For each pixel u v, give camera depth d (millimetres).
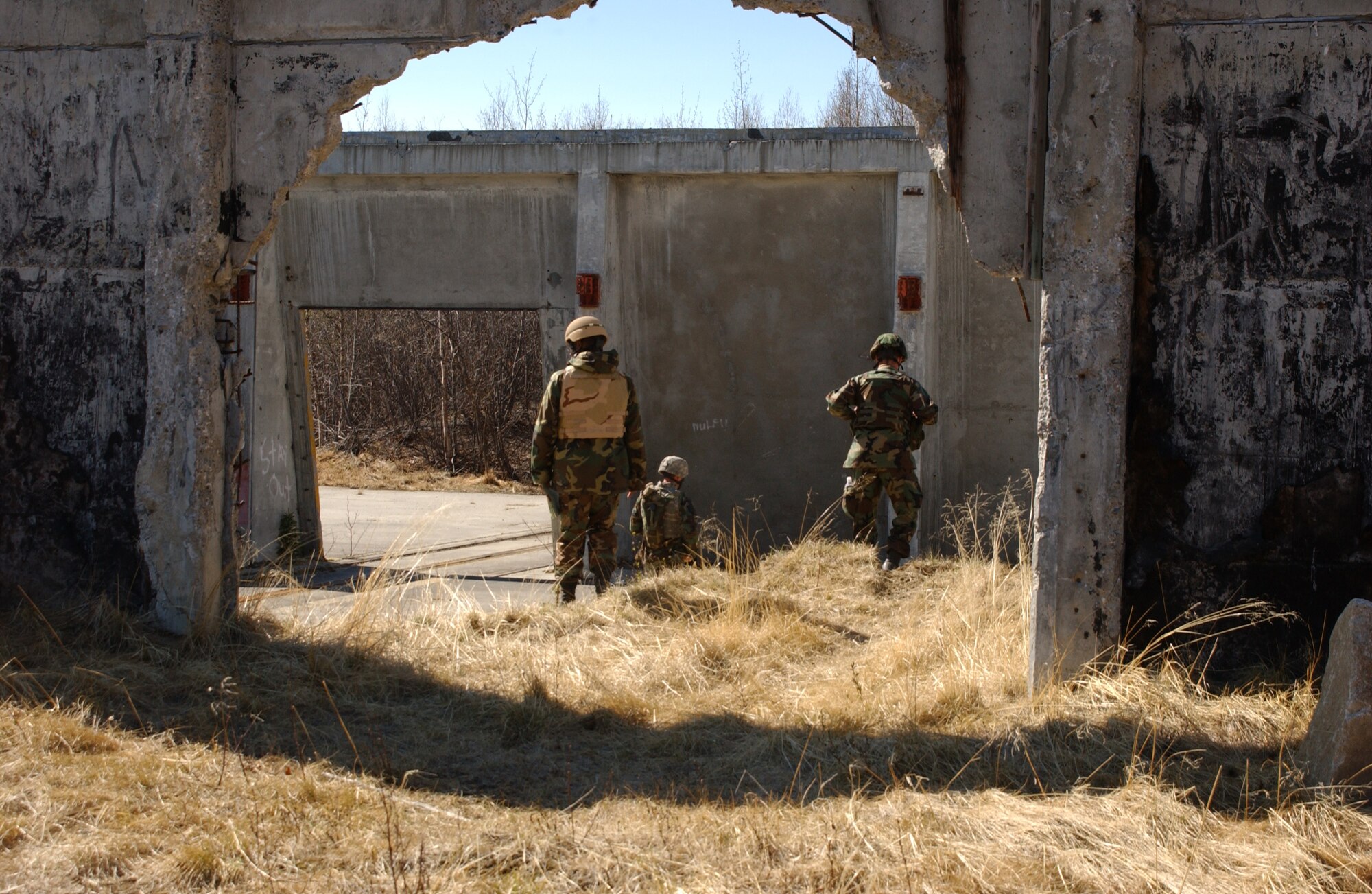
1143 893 2998
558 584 6898
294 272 10945
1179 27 4480
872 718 4395
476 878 3066
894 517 9844
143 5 5359
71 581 5578
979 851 3186
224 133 5367
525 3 5168
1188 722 4121
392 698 4871
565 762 4141
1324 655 4457
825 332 10336
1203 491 4543
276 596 7664
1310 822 3365
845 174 10055
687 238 10492
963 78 4734
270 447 10547
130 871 3080
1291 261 4457
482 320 21688
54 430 5559
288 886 3004
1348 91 4391
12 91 5539
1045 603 4531
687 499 7984
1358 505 4434
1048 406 4504
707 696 4914
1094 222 4422
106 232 5480
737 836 3330
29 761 3789
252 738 4250
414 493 18609
